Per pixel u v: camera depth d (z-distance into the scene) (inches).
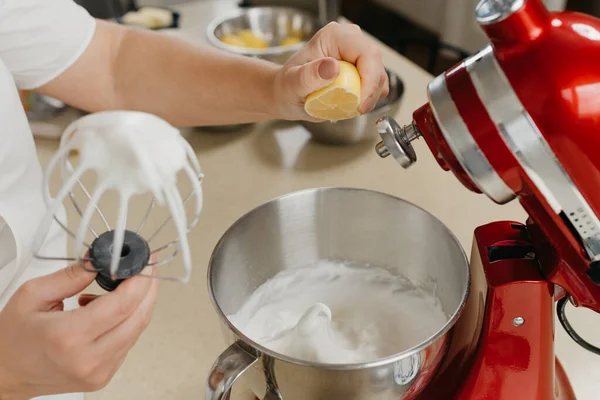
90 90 31.5
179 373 26.4
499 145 17.7
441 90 18.6
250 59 30.3
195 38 57.3
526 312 20.4
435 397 22.9
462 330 23.4
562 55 16.7
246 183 38.2
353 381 18.6
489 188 18.8
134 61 31.3
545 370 21.3
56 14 29.2
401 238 26.8
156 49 31.3
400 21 90.0
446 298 25.1
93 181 38.2
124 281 16.9
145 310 17.8
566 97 16.5
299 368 18.4
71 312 17.1
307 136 42.8
